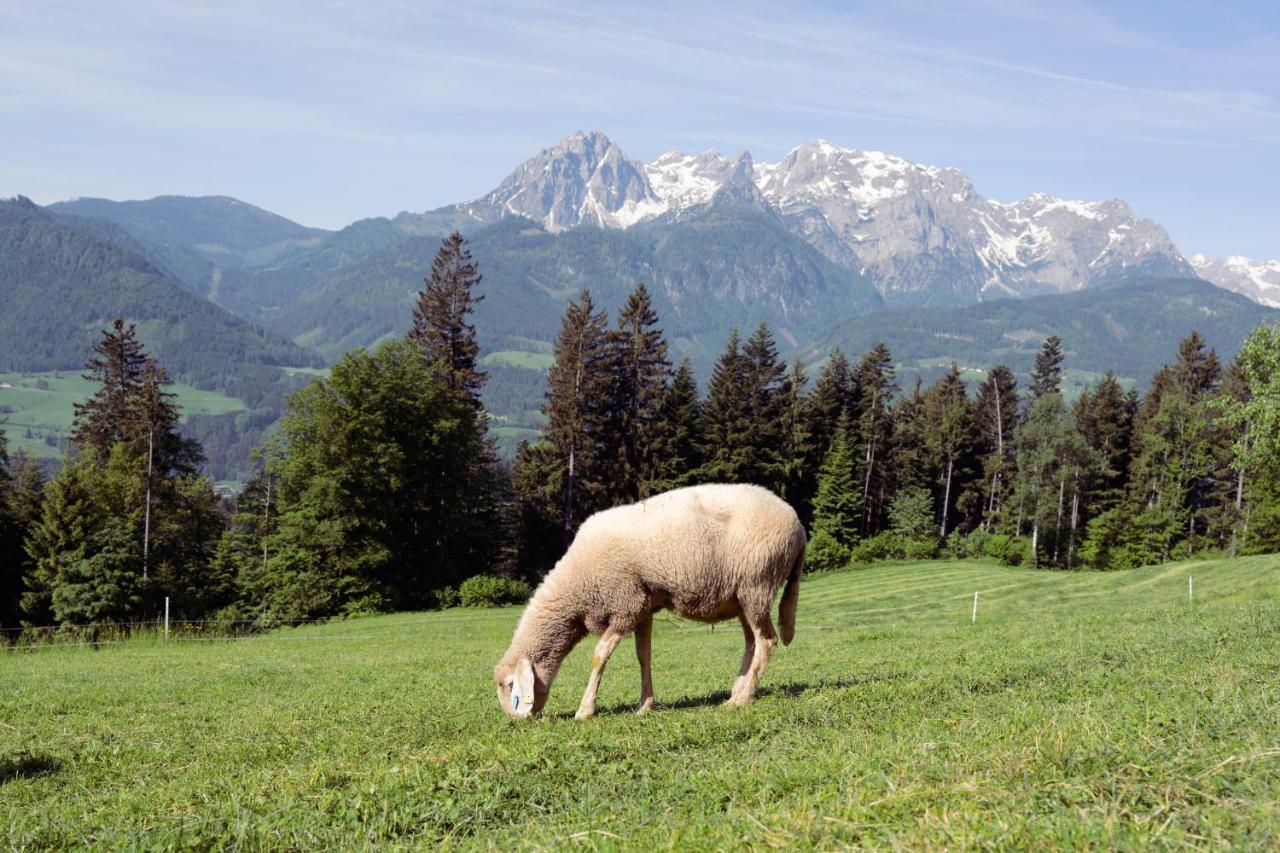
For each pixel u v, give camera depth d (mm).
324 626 45562
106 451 68000
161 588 59562
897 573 64875
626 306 76000
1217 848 4648
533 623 11297
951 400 97438
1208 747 6383
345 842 6395
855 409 90000
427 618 46469
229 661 25781
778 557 11023
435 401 60219
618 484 74188
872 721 9266
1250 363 46750
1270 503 75375
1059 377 108250
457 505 61625
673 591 10930
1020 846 4891
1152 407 95438
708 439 78312
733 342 81062
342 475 53594
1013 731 7750
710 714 10141
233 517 67062
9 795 9062
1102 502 90125
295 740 10953
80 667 25219
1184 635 15219
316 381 55156
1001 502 93438
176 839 6574
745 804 6516
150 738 12188
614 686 15219
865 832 5395
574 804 7012
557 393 73125
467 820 6777
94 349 70375
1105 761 6254
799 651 20422
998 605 40688
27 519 60750
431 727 11281
